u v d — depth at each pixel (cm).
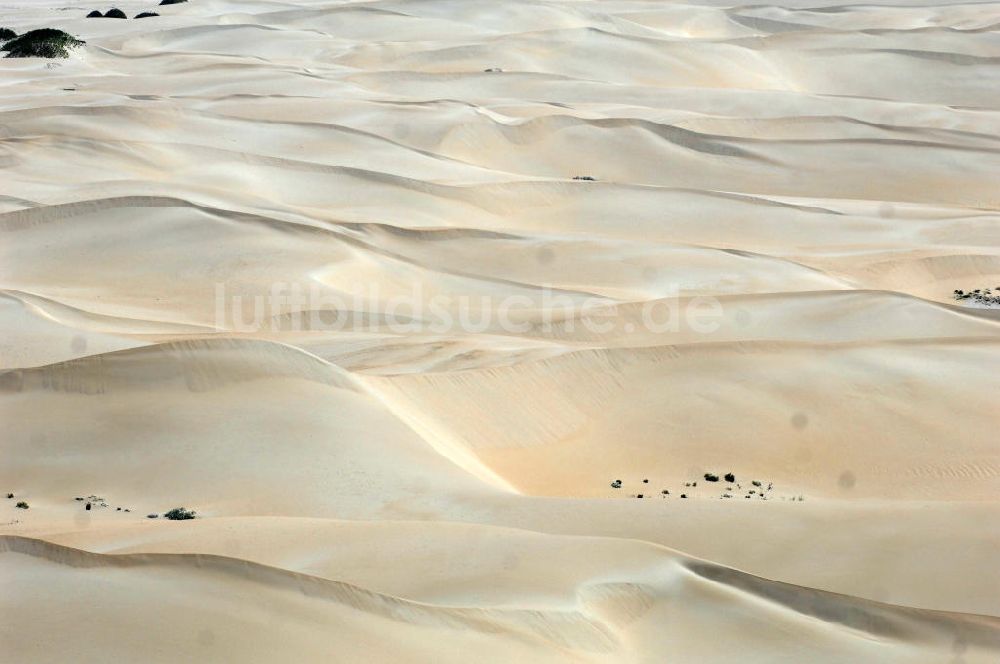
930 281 4969
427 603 1605
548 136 7081
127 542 1855
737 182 6712
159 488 2312
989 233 5597
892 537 2128
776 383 3186
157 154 5847
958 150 7169
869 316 3975
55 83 8056
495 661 1507
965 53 10206
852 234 5566
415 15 11300
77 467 2395
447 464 2494
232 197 5153
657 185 6469
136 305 3991
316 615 1526
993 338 3616
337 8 11481
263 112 7206
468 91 8481
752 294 4141
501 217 5634
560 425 2970
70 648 1423
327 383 2741
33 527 1997
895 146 7156
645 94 8450
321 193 5662
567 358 3188
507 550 1869
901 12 12269
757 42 10206
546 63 9450
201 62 8825
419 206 5588
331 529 1952
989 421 3100
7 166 5488
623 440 2920
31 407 2602
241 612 1510
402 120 7075
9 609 1496
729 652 1688
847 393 3178
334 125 6712
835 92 9494
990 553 2067
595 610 1706
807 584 1953
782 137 7431
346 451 2458
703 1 13575
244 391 2656
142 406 2589
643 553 1870
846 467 2856
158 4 13125
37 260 4375
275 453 2436
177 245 4481
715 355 3291
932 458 2911
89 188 5119
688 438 2927
